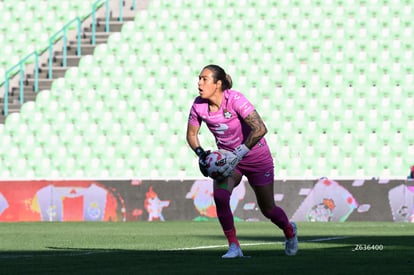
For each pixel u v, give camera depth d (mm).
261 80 83438
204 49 87438
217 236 42438
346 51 84250
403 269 21156
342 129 78688
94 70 86750
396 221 62812
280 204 64250
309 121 79312
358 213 63312
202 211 65000
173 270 21406
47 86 90062
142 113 82562
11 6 98062
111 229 51812
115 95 84375
